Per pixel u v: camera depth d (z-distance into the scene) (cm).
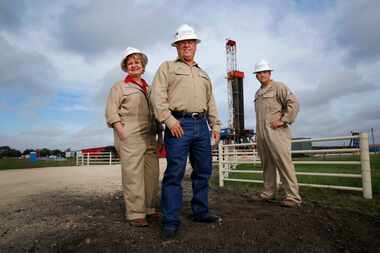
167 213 313
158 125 385
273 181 489
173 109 324
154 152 383
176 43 344
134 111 360
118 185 794
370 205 445
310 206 445
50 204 531
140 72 383
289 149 452
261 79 478
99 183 861
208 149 345
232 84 3469
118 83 369
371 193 495
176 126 312
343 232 340
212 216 353
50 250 304
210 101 367
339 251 303
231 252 288
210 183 820
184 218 375
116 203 518
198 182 351
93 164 2606
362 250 307
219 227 336
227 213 398
